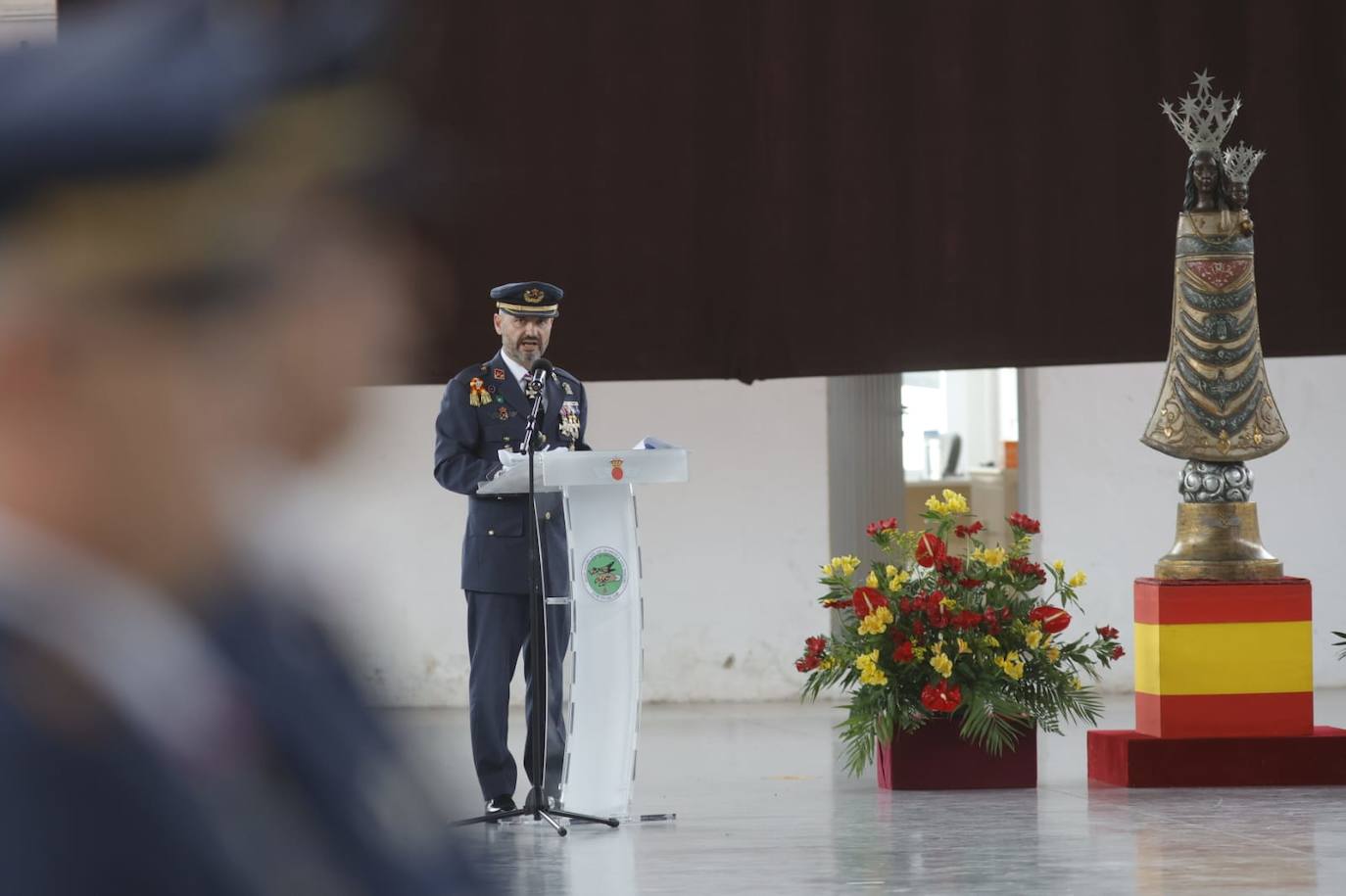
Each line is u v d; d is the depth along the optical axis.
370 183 1.03
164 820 0.99
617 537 16.92
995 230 26.53
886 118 26.41
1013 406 48.16
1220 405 19.45
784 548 29.69
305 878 1.05
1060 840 15.51
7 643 0.97
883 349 26.45
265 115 1.00
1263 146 26.73
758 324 26.31
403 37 1.04
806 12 26.31
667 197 26.22
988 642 18.59
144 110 0.97
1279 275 26.75
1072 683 19.06
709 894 13.16
